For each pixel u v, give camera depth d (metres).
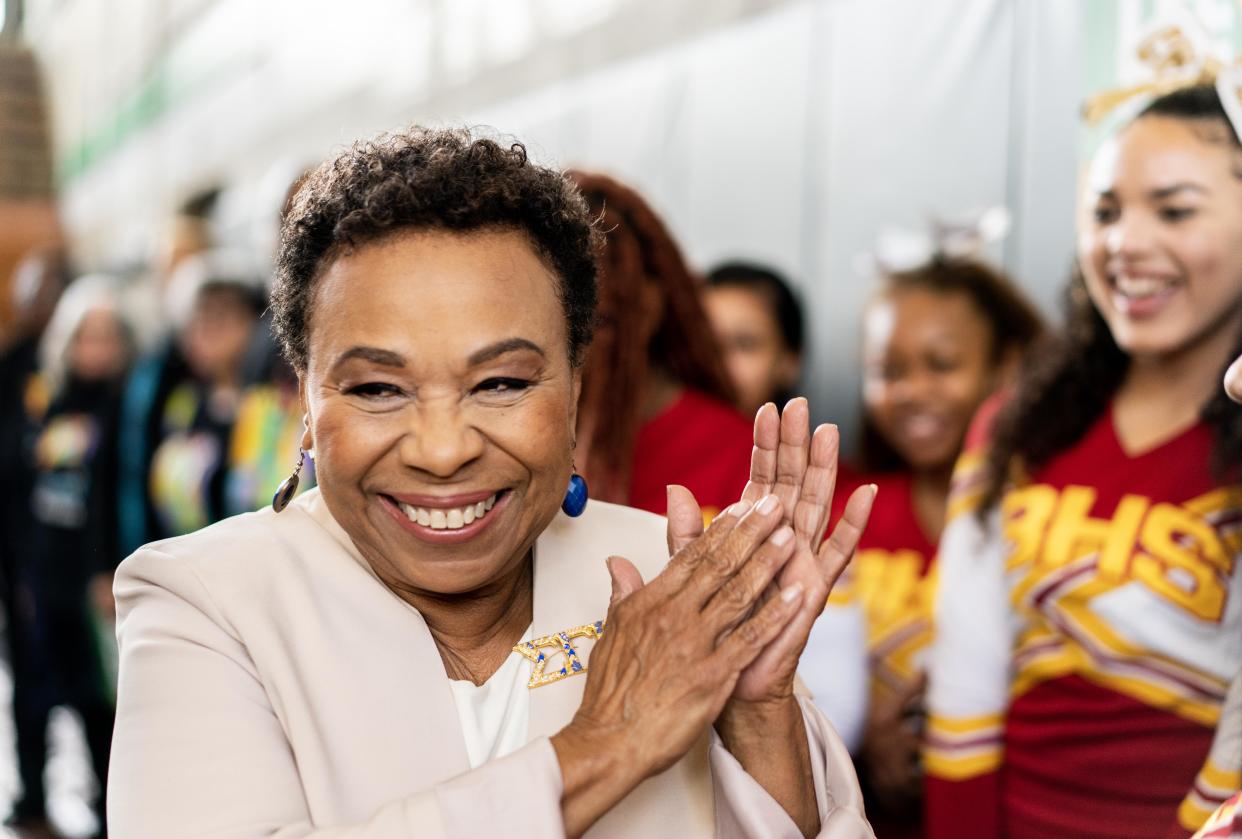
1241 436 1.42
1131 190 1.50
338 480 0.93
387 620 0.98
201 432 3.31
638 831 1.01
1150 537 1.48
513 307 0.90
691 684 0.92
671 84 3.11
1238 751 1.37
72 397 3.71
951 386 2.18
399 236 0.89
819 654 2.01
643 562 1.11
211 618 0.97
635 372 1.71
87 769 3.88
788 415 1.01
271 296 1.00
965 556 1.72
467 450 0.89
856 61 2.59
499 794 0.86
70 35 6.24
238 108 5.07
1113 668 1.50
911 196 2.46
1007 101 2.23
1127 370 1.60
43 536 3.62
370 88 4.20
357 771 0.94
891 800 2.04
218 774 0.91
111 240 6.18
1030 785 1.59
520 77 3.57
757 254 2.89
